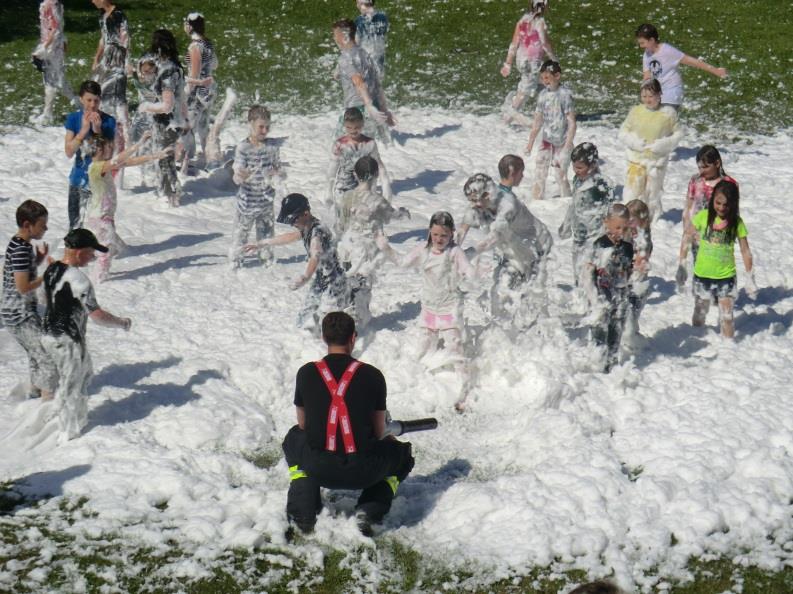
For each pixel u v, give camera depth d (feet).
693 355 32.76
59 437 27.07
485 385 30.76
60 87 55.62
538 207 47.01
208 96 50.67
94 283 37.40
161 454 26.68
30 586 22.17
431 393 30.17
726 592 22.36
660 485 25.26
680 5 80.43
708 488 25.31
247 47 70.08
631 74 66.69
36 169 49.88
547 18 76.95
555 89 46.55
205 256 40.63
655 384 30.45
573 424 28.04
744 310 36.55
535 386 30.27
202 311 35.01
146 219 44.91
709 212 32.76
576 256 34.35
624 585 22.30
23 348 30.66
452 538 23.90
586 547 23.49
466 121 58.95
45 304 26.81
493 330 32.22
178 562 23.02
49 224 43.32
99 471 25.86
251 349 32.04
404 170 51.78
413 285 37.32
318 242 31.04
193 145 50.11
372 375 23.98
